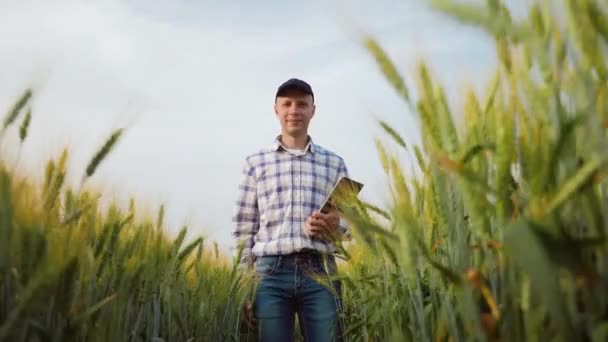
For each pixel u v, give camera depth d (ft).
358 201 6.40
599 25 3.18
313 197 11.85
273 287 11.27
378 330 6.72
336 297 9.69
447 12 3.15
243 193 12.35
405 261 4.10
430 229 5.05
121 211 7.66
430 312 4.84
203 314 10.41
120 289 6.31
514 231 2.94
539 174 3.22
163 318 8.47
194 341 9.96
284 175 11.96
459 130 4.28
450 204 4.26
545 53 3.26
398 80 3.90
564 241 2.93
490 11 3.20
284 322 11.16
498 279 3.84
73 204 5.89
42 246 4.93
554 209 3.20
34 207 5.09
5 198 4.67
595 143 3.15
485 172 4.01
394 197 5.21
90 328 5.75
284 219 11.64
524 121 3.75
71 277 5.23
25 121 5.34
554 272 2.86
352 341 9.66
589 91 3.14
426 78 3.97
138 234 7.49
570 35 3.24
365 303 7.99
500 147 3.55
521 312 3.60
